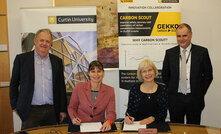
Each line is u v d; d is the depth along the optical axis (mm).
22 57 2428
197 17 3311
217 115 3400
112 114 2084
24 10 3166
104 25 3244
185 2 3289
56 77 2502
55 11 3191
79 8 3207
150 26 3223
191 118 2680
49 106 2480
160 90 2176
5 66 3336
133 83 3266
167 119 3305
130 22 3219
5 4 3285
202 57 2615
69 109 2170
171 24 3225
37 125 2410
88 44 3250
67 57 3240
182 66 2639
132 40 3234
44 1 3295
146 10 3209
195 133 1679
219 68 3371
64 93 2596
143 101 2164
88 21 3227
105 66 3289
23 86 2377
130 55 3246
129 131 1734
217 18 3309
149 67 2113
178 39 2646
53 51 3215
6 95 3350
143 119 2166
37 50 2453
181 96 2645
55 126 1922
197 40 3354
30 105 2359
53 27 3205
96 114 2146
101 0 3238
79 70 3260
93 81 2160
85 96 2162
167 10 3211
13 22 3312
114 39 3266
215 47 3350
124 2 3199
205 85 2693
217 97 3391
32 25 3174
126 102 3289
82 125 1905
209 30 3328
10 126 3371
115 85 3375
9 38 3326
